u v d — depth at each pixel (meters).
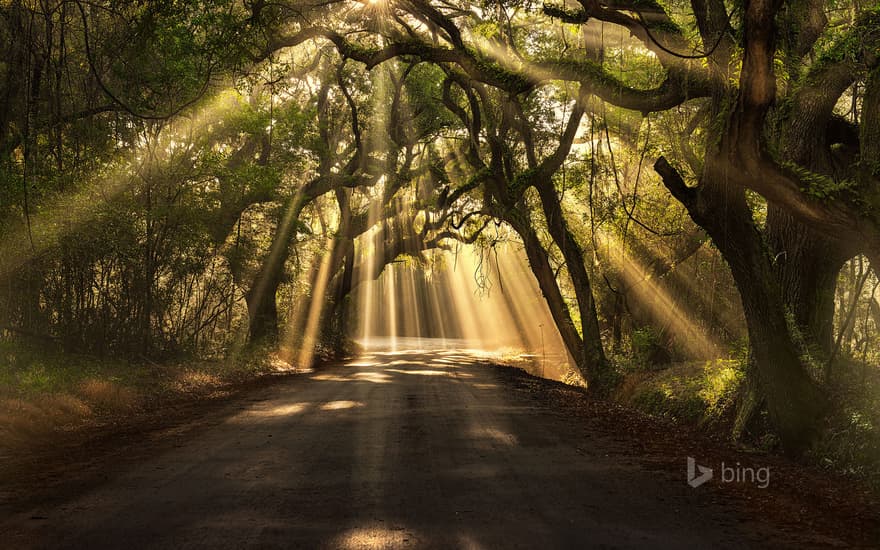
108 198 18.31
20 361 16.97
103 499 6.93
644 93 13.77
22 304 18.06
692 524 6.19
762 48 7.81
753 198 18.56
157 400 16.48
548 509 6.64
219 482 7.72
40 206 16.12
